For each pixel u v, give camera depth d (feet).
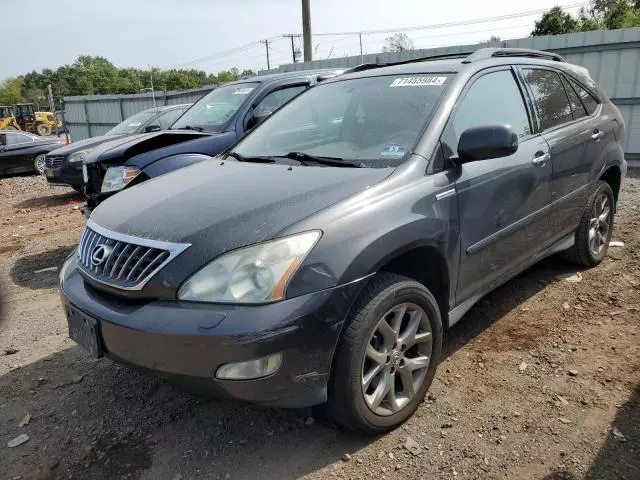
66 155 32.01
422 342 9.37
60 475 8.50
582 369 10.50
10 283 18.04
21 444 9.28
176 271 7.70
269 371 7.33
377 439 8.90
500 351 11.36
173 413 9.96
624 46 33.19
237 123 19.75
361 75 12.71
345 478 8.08
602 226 15.69
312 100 12.76
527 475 7.93
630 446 8.35
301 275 7.51
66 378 11.43
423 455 8.46
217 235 7.88
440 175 9.61
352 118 11.27
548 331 12.09
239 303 7.36
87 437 9.39
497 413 9.34
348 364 8.00
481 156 9.42
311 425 9.37
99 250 8.87
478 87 11.21
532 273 15.39
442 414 9.41
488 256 10.84
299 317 7.36
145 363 7.75
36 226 27.40
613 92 34.14
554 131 13.09
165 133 18.71
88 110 81.05
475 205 10.18
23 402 10.59
